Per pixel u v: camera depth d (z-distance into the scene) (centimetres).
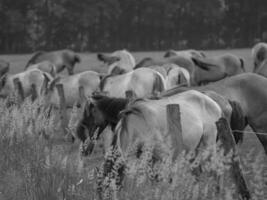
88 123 1853
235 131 1633
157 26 11894
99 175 1248
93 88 2714
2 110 1892
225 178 1332
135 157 1291
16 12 11219
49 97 2714
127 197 1188
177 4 11975
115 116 1722
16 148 1602
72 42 11762
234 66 3628
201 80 3634
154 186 1206
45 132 1716
